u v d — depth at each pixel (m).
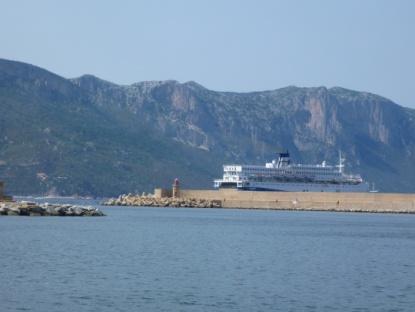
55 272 119.56
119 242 176.25
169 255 149.00
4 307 93.62
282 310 95.69
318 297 104.06
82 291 104.25
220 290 107.56
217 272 124.62
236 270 127.75
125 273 120.75
